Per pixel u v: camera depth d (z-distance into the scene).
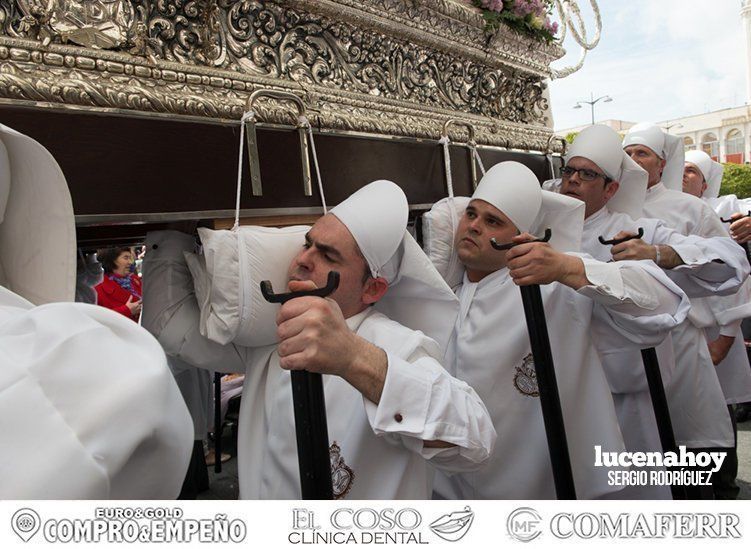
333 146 1.36
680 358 2.02
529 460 1.39
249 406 1.12
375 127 1.46
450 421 0.82
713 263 1.66
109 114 0.96
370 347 0.81
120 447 0.40
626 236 1.58
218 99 1.13
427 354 1.00
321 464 0.73
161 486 0.47
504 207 1.39
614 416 1.45
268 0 1.30
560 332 1.43
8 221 0.69
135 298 2.32
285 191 1.23
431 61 1.77
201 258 1.16
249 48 1.27
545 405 1.11
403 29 1.61
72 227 0.68
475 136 1.81
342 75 1.48
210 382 2.41
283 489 1.02
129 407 0.41
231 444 2.99
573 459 1.43
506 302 1.41
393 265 1.11
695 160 3.37
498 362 1.39
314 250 1.02
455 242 1.47
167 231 1.24
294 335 0.73
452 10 1.73
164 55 1.10
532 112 2.27
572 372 1.42
